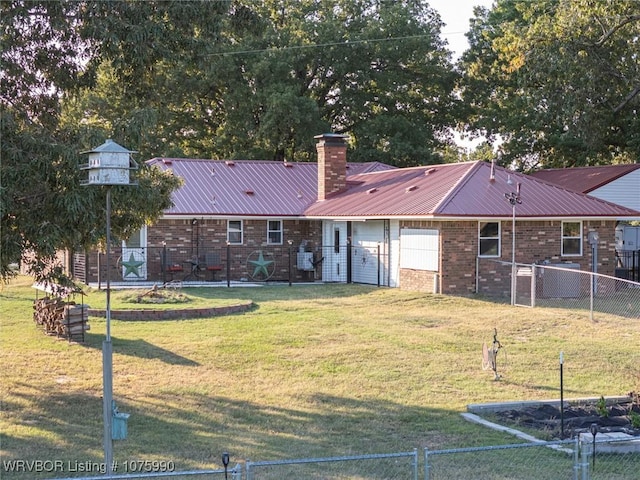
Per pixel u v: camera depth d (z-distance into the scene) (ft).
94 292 83.97
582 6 116.37
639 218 90.07
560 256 87.51
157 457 33.76
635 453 34.40
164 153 158.20
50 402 42.80
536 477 31.19
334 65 157.17
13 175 39.60
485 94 166.81
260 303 77.71
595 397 43.91
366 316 70.03
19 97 47.26
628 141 140.15
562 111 122.93
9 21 43.70
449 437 36.83
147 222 52.60
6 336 61.52
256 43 154.30
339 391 45.62
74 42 47.26
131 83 52.39
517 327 64.28
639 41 118.42
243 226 104.73
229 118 156.66
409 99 168.14
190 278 101.40
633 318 67.62
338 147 110.32
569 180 121.19
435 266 83.46
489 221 84.02
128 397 43.96
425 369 50.90
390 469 32.35
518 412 41.19
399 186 100.53
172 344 57.62
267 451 34.76
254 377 48.73
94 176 32.12
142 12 47.93
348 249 100.07
